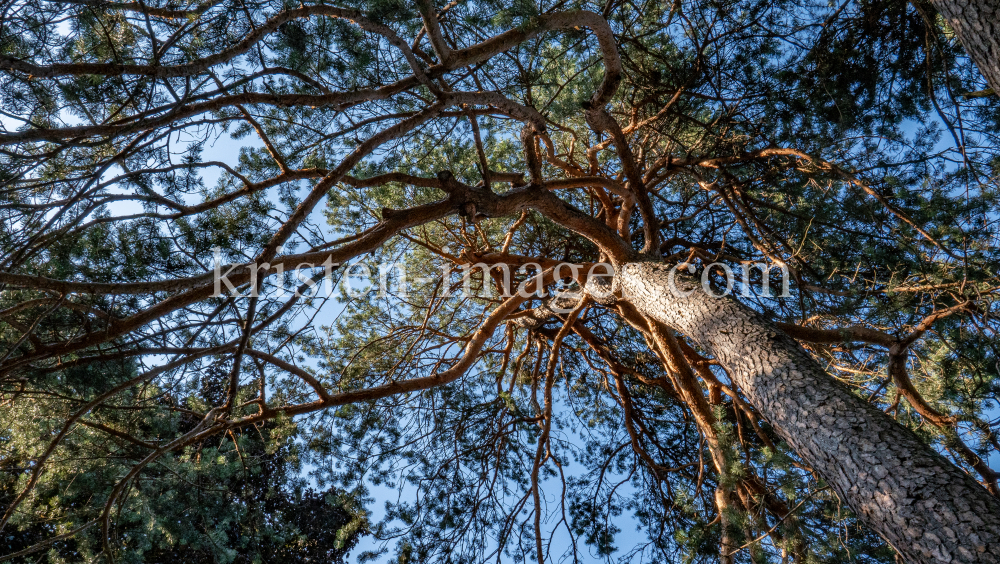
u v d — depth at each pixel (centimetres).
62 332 432
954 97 524
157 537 635
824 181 582
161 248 436
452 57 382
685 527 798
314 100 397
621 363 936
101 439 530
